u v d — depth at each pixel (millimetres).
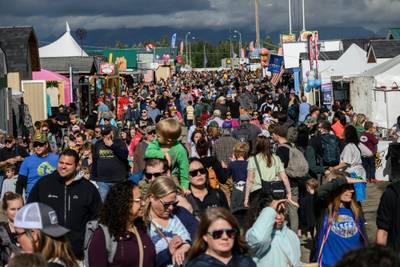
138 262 5785
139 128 17016
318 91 33125
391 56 34312
